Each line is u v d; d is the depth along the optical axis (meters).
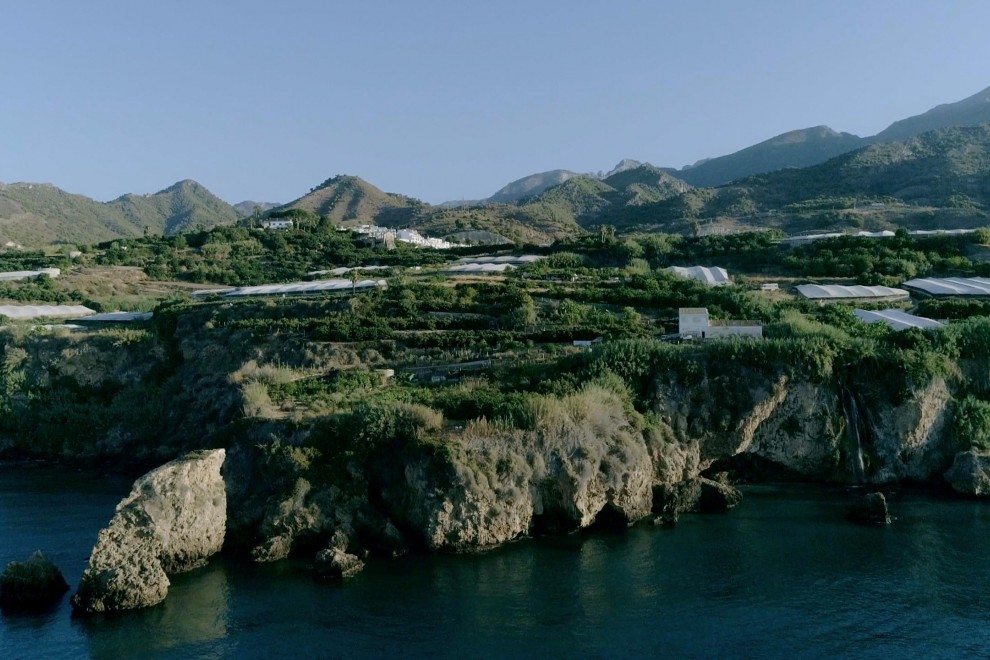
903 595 53.38
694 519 69.31
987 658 45.59
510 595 54.16
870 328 90.88
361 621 50.72
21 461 100.50
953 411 78.62
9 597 54.66
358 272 156.00
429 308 108.25
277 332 102.00
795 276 141.88
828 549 61.50
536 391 74.06
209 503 61.44
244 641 48.50
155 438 99.56
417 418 66.75
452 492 61.59
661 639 48.12
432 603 53.03
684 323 90.00
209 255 198.62
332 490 64.00
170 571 58.59
